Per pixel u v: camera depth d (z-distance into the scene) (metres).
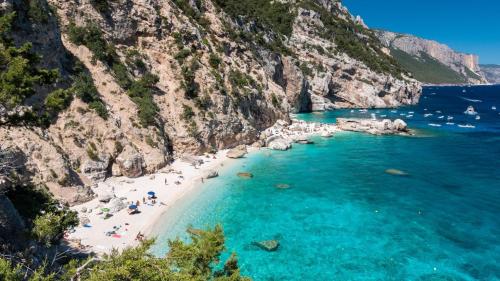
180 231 39.44
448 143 85.62
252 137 79.62
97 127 52.94
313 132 96.81
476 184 56.44
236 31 106.75
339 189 53.88
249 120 83.44
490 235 39.75
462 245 37.66
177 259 20.75
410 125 112.12
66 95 25.19
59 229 28.03
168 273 16.19
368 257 35.31
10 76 20.33
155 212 43.53
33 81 21.44
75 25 61.78
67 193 42.94
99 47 62.19
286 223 42.31
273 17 164.00
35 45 49.72
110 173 52.53
